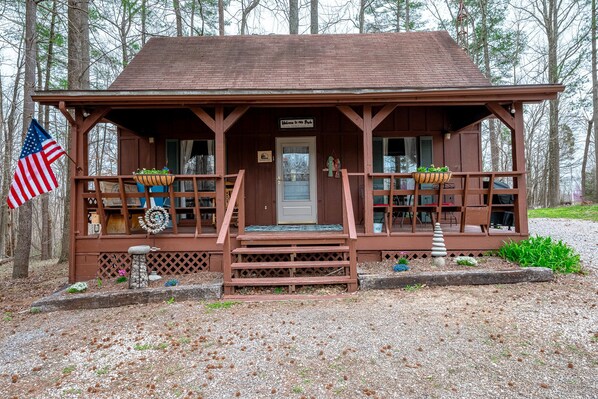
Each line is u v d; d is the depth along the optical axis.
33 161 5.27
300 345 3.17
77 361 3.04
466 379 2.58
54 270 8.75
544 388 2.44
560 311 3.74
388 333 3.36
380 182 7.65
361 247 5.71
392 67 7.55
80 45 9.28
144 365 2.92
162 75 7.30
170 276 5.50
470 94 5.43
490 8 16.16
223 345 3.22
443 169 5.56
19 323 4.05
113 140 18.44
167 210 6.04
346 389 2.48
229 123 5.73
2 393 2.57
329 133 7.64
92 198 5.86
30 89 7.50
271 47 8.69
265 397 2.41
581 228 9.17
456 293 4.43
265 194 7.60
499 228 6.97
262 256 5.67
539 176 26.64
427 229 6.49
